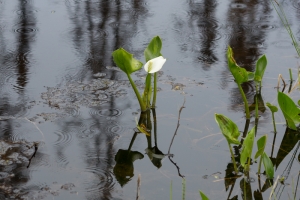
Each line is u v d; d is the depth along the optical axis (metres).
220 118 2.82
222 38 5.09
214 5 6.24
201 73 4.28
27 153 3.02
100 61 4.45
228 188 2.76
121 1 6.36
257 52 4.70
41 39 4.98
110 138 3.25
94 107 3.66
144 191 2.69
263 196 2.69
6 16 5.66
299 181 2.83
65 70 4.25
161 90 3.98
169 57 4.60
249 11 5.95
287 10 5.93
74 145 3.14
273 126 3.48
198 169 2.95
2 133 3.22
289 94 3.92
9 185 2.69
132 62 3.45
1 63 4.36
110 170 2.89
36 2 6.24
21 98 3.72
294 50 4.76
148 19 5.66
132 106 3.70
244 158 2.82
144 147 3.19
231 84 4.09
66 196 2.61
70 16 5.71
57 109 3.59
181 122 3.51
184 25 5.46
